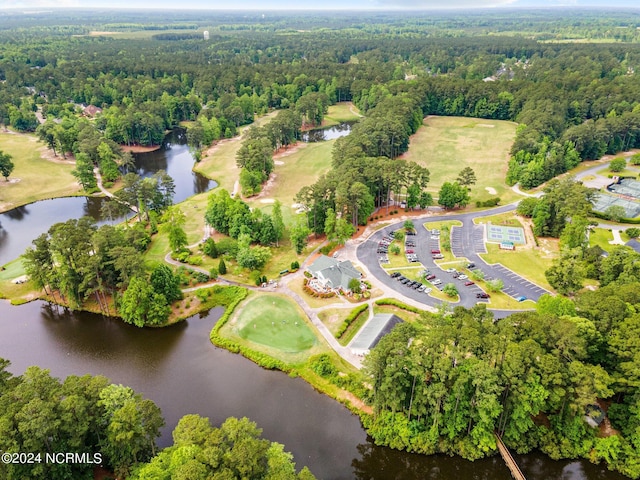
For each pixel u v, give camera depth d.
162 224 145.38
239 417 79.44
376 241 138.62
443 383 69.62
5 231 151.62
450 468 71.94
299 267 124.31
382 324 97.25
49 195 178.00
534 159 185.25
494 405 67.56
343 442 75.44
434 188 181.12
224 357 94.44
